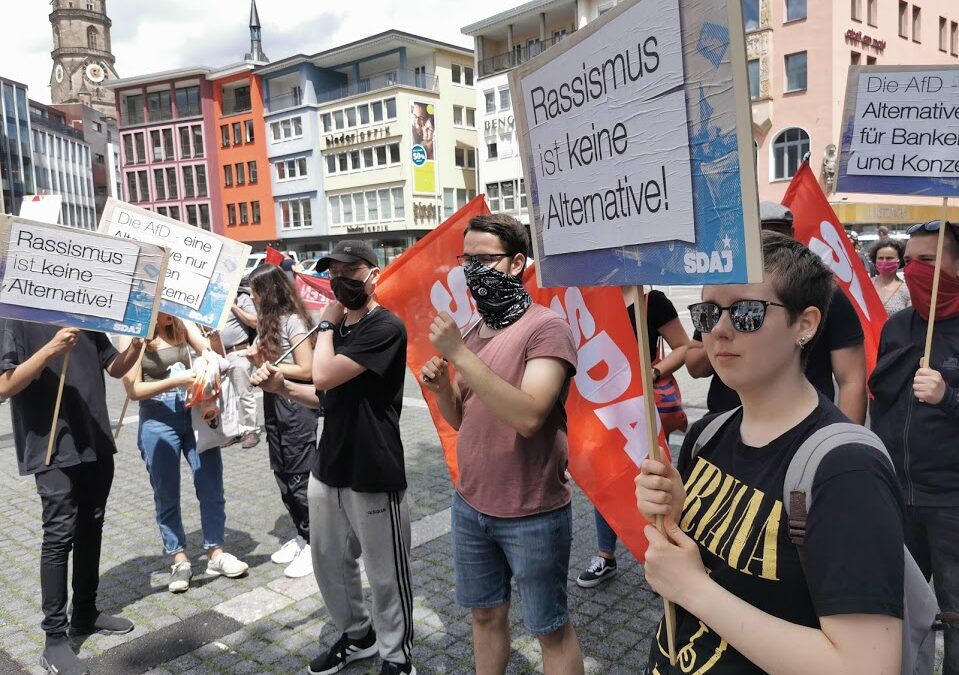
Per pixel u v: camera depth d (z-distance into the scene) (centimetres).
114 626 359
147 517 530
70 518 327
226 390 417
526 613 243
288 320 413
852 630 109
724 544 133
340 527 306
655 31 137
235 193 5175
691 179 133
